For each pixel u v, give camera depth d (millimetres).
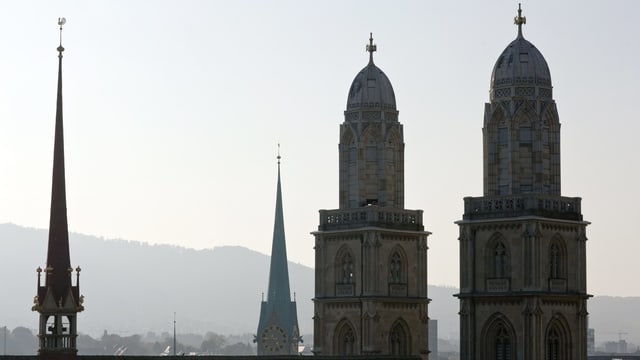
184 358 183250
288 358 194750
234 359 189125
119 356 176750
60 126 161625
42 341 159625
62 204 160750
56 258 160000
